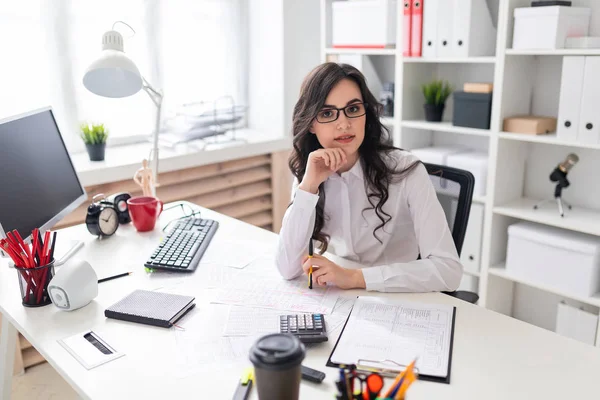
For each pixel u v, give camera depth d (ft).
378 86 9.66
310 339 3.56
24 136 4.97
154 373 3.28
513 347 3.52
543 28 6.97
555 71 7.82
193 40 9.98
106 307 4.16
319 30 10.64
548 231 7.68
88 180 7.67
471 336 3.66
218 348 3.54
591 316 7.55
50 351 3.55
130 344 3.62
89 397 3.07
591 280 7.19
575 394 3.03
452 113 8.95
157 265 4.78
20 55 8.04
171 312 3.94
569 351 3.47
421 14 8.26
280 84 10.26
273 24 10.09
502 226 8.32
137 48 9.28
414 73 8.93
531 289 8.73
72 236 5.72
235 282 4.57
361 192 5.12
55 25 8.25
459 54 7.97
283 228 4.73
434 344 3.52
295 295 4.31
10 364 5.06
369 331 3.69
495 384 3.13
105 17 8.79
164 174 8.66
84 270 4.15
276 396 2.51
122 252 5.26
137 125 9.53
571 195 8.02
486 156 8.38
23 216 4.69
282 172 10.34
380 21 8.87
